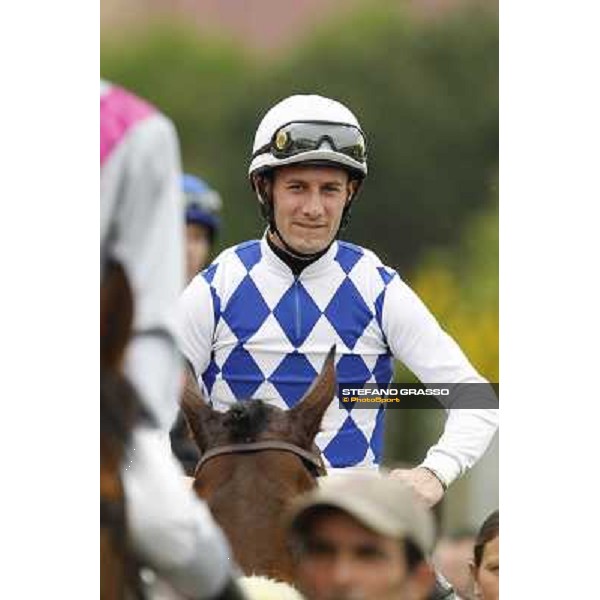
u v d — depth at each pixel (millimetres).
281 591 9578
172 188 8602
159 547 8008
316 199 11992
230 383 12398
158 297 8484
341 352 12336
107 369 8555
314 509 8391
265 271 12359
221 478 10516
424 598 8852
